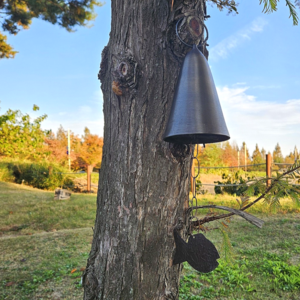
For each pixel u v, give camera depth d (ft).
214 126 4.77
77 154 80.53
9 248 18.28
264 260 15.17
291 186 5.75
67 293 12.31
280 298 11.53
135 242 5.33
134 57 5.50
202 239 5.34
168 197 5.44
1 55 38.78
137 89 5.46
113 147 5.80
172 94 5.44
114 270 5.45
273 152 135.54
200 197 31.45
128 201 5.44
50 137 84.48
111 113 5.95
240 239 18.70
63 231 22.38
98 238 5.92
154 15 5.43
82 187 48.34
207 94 4.95
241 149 124.16
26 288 12.81
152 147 5.42
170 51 5.42
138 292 5.27
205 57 5.75
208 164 76.43
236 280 12.94
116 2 5.98
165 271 5.42
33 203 31.50
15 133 52.54
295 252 16.35
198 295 11.85
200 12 5.69
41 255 17.04
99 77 6.51
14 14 32.55
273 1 6.12
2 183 44.29
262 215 23.72
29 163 53.26
